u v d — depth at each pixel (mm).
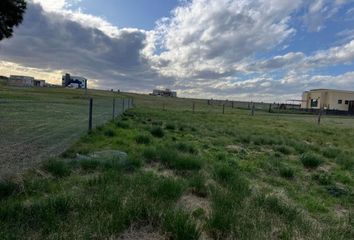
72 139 7891
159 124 15359
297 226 3441
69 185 4266
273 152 9430
